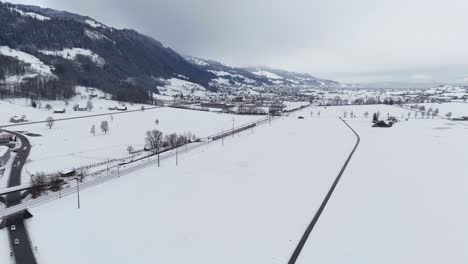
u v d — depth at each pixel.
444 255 60.81
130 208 79.69
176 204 82.69
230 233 68.31
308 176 106.81
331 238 66.62
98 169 111.88
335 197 88.38
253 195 89.50
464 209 80.50
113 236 66.06
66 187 93.75
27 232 67.12
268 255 60.56
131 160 124.56
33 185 89.62
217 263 57.94
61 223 71.19
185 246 63.12
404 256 60.38
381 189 94.56
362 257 60.00
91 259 58.09
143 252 60.69
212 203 83.69
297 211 79.25
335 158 131.50
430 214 77.81
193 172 110.69
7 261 56.78
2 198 85.69
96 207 80.00
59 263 56.72
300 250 62.19
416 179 103.56
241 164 121.75
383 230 69.94
